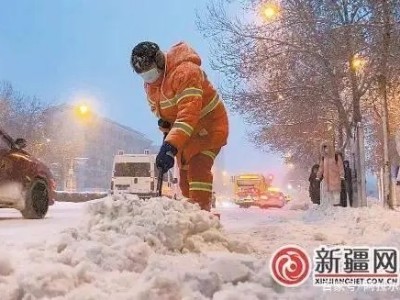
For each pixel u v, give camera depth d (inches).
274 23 705.6
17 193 454.0
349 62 622.5
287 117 783.7
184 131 217.6
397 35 503.8
